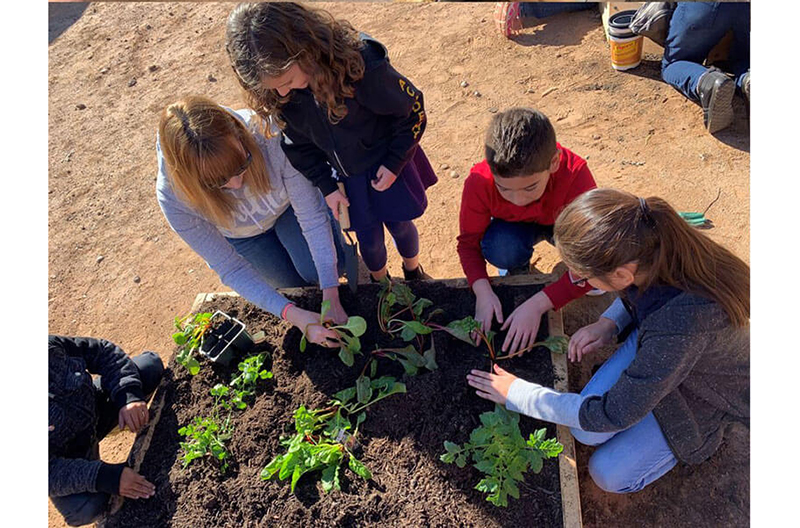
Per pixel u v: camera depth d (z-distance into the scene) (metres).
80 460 2.21
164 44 5.53
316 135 2.23
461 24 5.05
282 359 2.53
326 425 2.31
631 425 1.96
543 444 2.01
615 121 3.92
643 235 1.70
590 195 1.79
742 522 2.25
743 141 3.62
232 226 2.60
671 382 1.83
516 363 2.39
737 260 1.86
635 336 2.26
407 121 2.28
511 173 2.11
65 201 4.24
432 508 2.06
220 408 2.42
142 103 4.92
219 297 2.80
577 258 1.76
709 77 3.50
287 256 3.01
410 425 2.27
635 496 2.36
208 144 1.99
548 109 4.11
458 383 2.36
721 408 2.05
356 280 2.66
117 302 3.57
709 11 3.53
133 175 4.34
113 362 2.49
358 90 2.09
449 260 3.41
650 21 3.90
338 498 2.11
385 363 2.47
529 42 4.71
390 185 2.46
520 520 2.02
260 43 1.79
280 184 2.48
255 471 2.22
